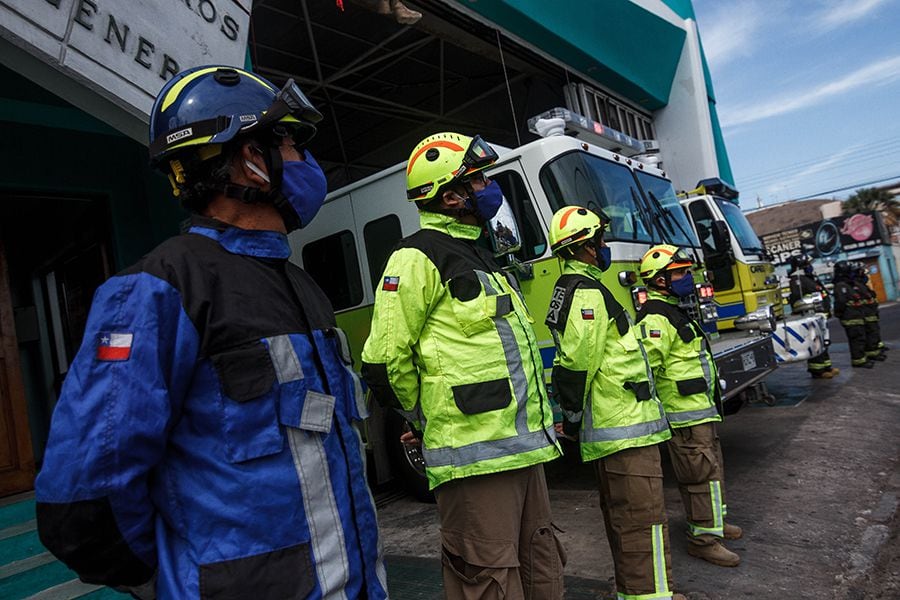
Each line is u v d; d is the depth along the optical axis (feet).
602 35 31.17
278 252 4.38
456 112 39.40
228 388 3.63
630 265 15.47
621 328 9.20
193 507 3.59
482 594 6.32
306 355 4.06
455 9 25.32
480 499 6.42
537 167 15.12
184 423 3.67
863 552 10.96
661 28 34.99
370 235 18.39
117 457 3.29
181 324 3.59
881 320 63.31
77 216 18.51
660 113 38.75
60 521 3.29
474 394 6.44
